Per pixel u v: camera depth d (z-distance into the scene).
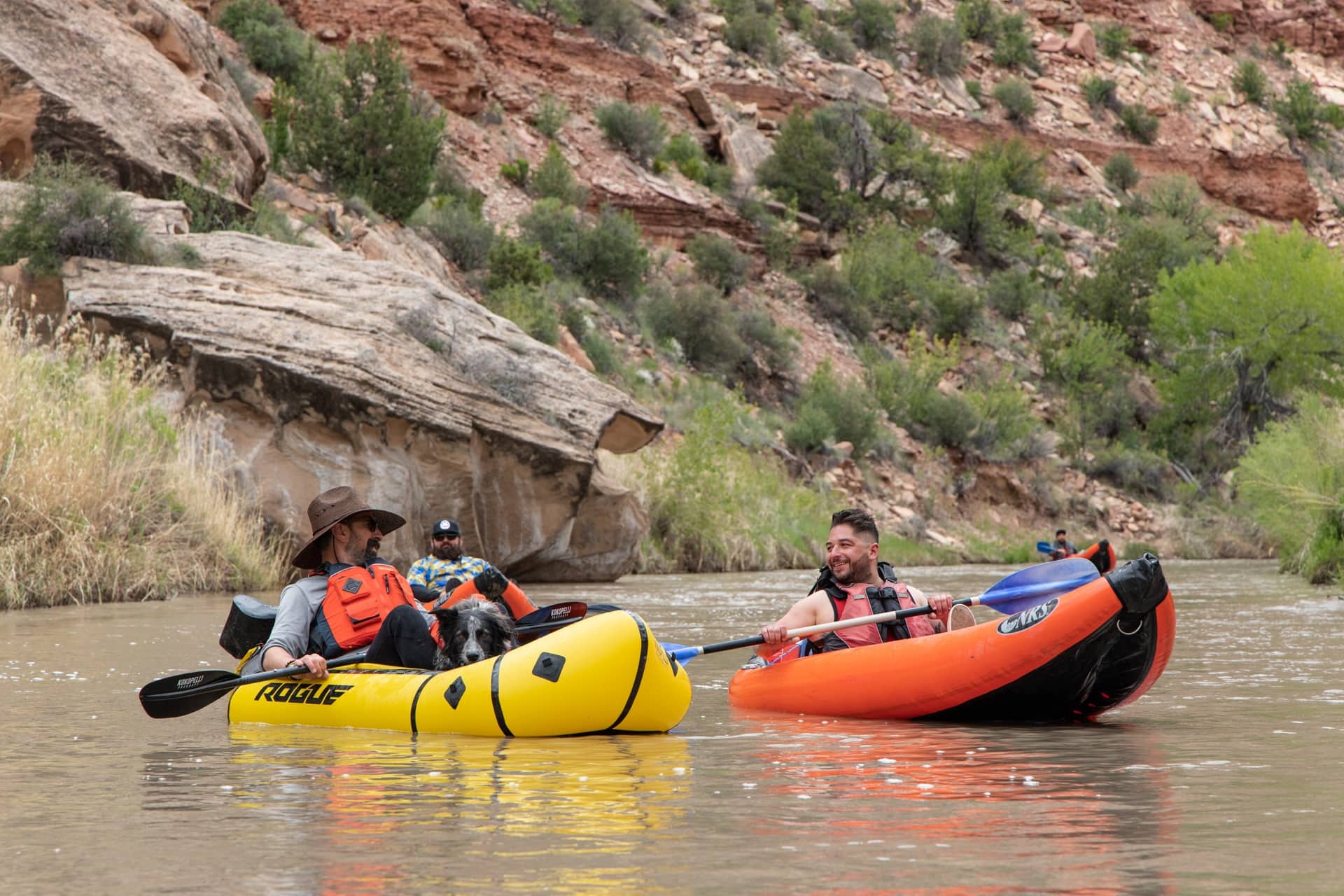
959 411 40.03
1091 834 3.82
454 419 18.33
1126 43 65.31
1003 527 38.47
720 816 4.10
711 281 40.97
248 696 6.68
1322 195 63.72
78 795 4.53
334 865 3.48
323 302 19.00
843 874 3.34
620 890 3.21
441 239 33.91
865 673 6.66
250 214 23.97
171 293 17.91
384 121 32.28
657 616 13.30
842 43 55.50
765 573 24.77
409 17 40.12
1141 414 45.47
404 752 5.43
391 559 17.44
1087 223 54.50
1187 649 10.09
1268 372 42.94
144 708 6.38
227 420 17.23
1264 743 5.66
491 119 41.47
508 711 5.84
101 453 15.09
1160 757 5.29
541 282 34.03
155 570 15.12
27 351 16.84
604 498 20.77
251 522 16.77
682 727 6.34
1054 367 45.03
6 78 21.34
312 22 38.81
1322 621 12.85
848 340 42.66
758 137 48.25
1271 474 23.36
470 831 3.89
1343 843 3.70
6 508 14.00
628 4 48.22
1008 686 6.24
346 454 17.45
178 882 3.32
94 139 21.61
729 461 28.89
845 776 4.86
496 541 19.19
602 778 4.79
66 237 18.25
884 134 50.38
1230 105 64.94
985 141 53.72
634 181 42.53
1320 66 70.50
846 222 47.25
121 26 24.23
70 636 10.65
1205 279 43.88
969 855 3.55
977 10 61.94
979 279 48.41
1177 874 3.34
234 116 26.38
